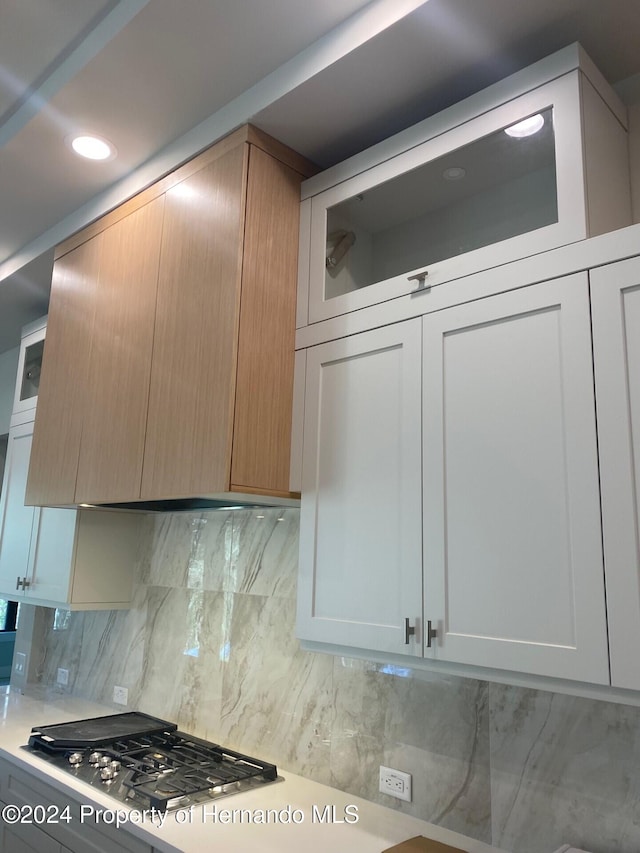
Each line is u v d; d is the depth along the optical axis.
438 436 1.55
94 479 2.26
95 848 1.74
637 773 1.40
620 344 1.29
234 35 1.72
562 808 1.49
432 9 1.50
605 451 1.28
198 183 2.07
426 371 1.61
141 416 2.11
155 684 2.64
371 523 1.65
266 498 1.88
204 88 1.93
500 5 1.48
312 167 2.13
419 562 1.53
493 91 1.61
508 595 1.37
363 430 1.72
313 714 2.03
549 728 1.54
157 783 1.88
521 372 1.43
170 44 1.76
